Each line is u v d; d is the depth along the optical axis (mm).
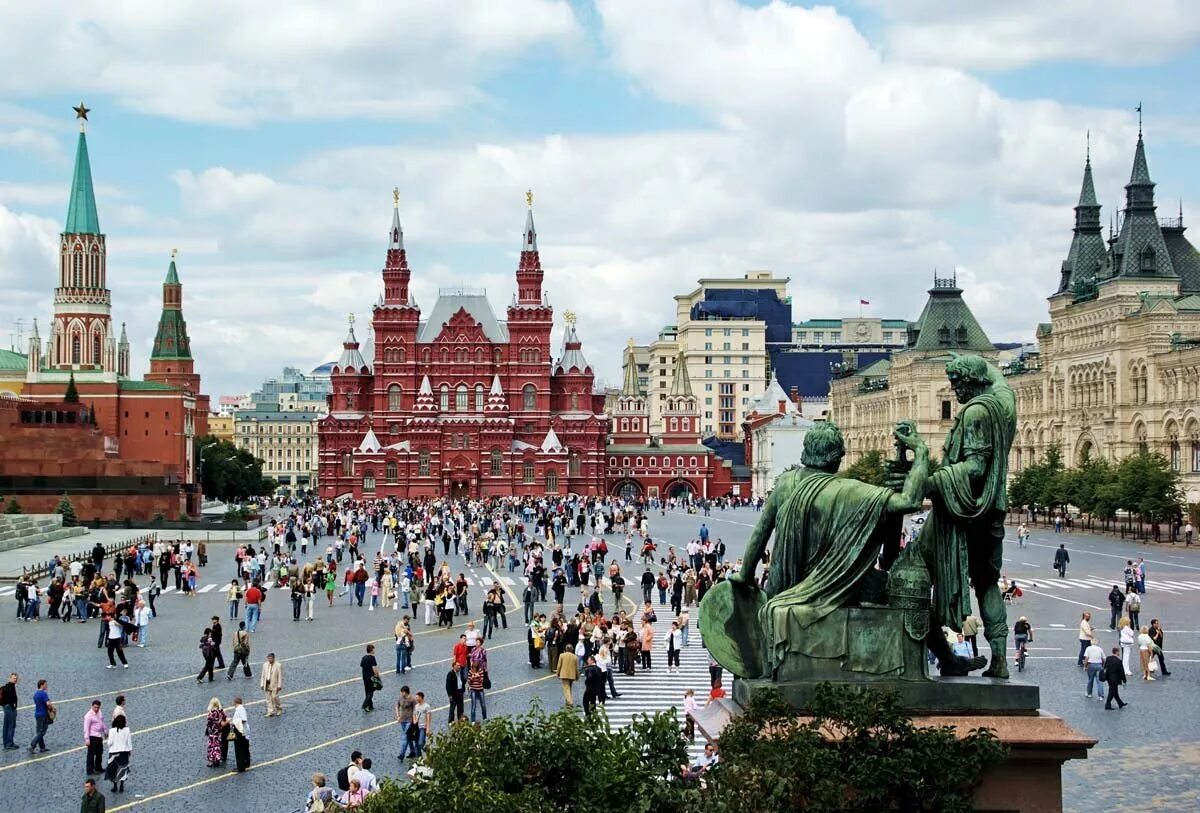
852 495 18109
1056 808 17438
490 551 120000
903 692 17766
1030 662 61500
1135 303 183125
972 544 18688
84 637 71812
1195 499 162500
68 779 39625
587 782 19484
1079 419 197125
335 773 39938
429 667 60594
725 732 17828
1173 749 41281
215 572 113875
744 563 19078
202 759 42031
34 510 191250
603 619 63156
